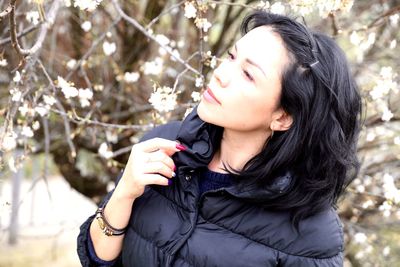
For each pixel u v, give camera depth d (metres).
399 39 2.25
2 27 1.85
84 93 1.57
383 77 1.53
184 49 2.20
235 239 0.99
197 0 1.40
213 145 1.05
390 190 1.61
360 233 1.98
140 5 2.37
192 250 0.99
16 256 4.30
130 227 1.06
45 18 1.33
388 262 2.30
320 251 1.00
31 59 1.45
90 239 1.09
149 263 1.02
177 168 1.04
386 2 2.11
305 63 0.93
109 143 1.93
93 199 2.75
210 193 0.99
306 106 0.94
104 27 2.19
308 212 0.98
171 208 1.04
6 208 1.22
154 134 1.19
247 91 0.94
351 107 1.00
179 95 2.06
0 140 1.28
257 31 0.98
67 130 1.73
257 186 0.97
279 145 0.97
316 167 0.97
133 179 0.99
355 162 1.06
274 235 0.99
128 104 2.28
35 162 3.31
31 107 1.53
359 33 1.60
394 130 1.94
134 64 2.21
